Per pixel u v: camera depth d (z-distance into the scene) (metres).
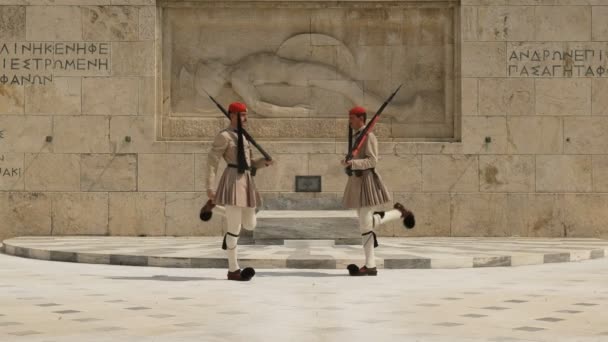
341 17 21.06
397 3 20.89
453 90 21.03
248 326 8.23
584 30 20.69
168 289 11.23
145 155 20.62
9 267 14.56
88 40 20.69
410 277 12.86
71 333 7.82
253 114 21.11
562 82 20.67
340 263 14.11
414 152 20.64
